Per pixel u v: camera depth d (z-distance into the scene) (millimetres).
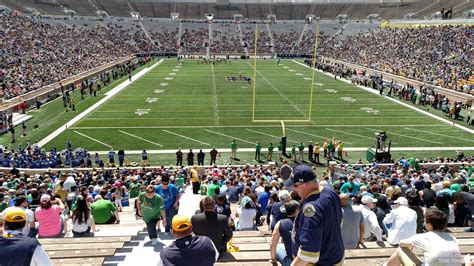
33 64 41562
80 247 6266
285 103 34375
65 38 57844
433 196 7625
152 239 6918
